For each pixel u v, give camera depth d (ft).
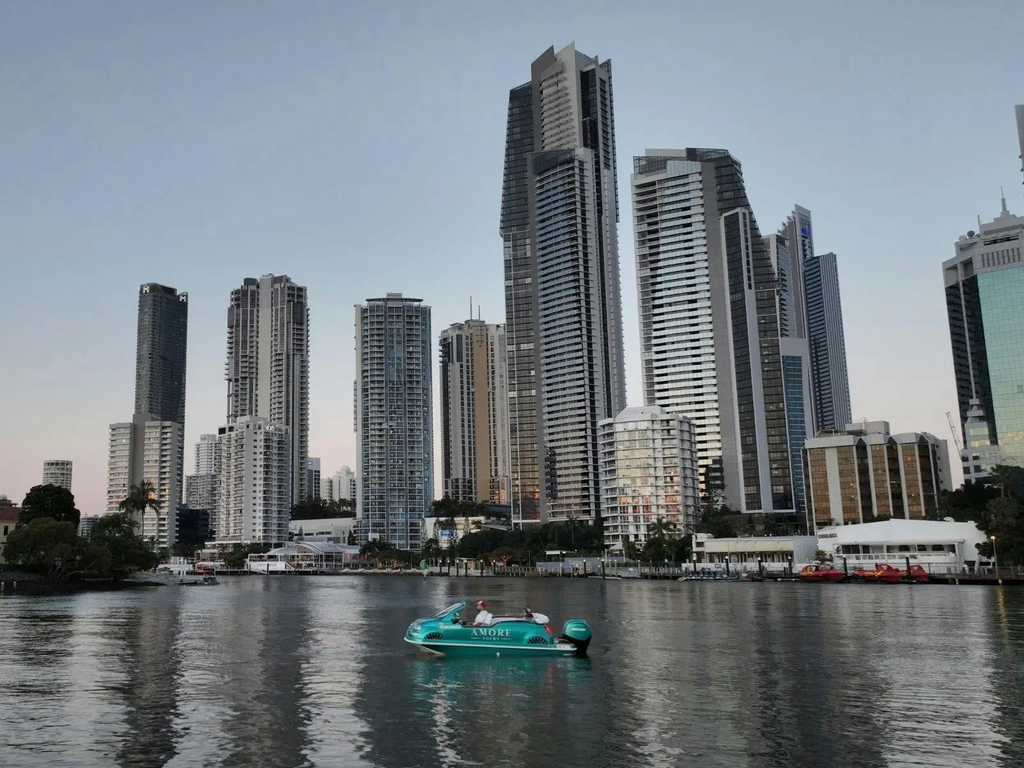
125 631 263.08
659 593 481.46
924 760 98.48
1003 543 563.48
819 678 156.25
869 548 650.84
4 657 196.44
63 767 97.40
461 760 99.96
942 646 201.57
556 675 162.09
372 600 462.19
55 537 546.26
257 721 121.70
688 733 112.78
